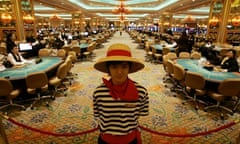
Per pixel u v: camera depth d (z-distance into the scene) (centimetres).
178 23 2998
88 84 502
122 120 124
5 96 329
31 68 409
